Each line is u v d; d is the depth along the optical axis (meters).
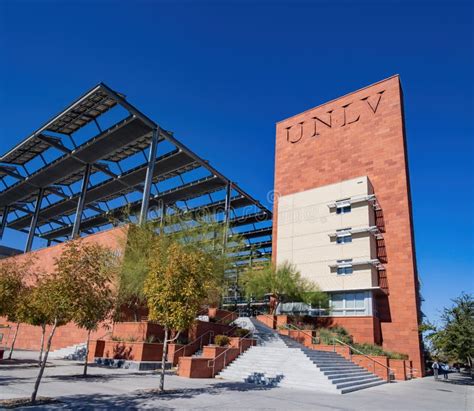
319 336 26.08
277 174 41.19
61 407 8.40
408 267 29.95
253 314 35.94
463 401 14.49
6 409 7.92
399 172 32.81
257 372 16.77
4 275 17.69
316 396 12.94
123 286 20.64
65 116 32.38
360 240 31.47
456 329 23.70
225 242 26.36
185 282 12.50
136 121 31.44
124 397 10.14
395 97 35.31
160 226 23.81
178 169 40.16
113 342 19.33
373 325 28.36
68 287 9.67
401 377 23.28
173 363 18.75
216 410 9.05
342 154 36.97
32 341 28.86
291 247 35.62
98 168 39.09
